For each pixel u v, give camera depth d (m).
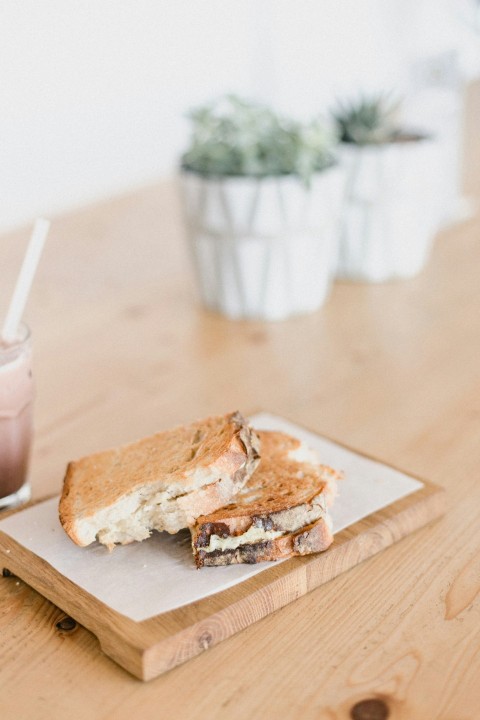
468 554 0.71
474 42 2.28
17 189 1.68
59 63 1.71
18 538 0.70
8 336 0.76
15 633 0.66
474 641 0.65
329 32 2.52
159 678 0.63
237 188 1.01
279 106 2.37
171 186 1.53
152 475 0.70
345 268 1.17
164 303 1.13
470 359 0.98
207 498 0.68
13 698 0.62
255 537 0.68
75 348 1.03
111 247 1.28
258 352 1.01
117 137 1.89
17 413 0.75
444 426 0.86
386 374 0.96
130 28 1.87
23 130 1.66
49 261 1.24
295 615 0.66
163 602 0.65
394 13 2.56
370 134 1.13
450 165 1.34
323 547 0.68
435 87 1.30
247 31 2.28
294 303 1.08
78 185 1.81
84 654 0.65
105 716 0.61
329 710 0.61
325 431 0.86
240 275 1.06
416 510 0.73
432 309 1.10
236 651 0.64
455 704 0.61
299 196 1.02
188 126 2.08
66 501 0.71
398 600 0.67
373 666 0.63
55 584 0.67
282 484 0.71
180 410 0.91
